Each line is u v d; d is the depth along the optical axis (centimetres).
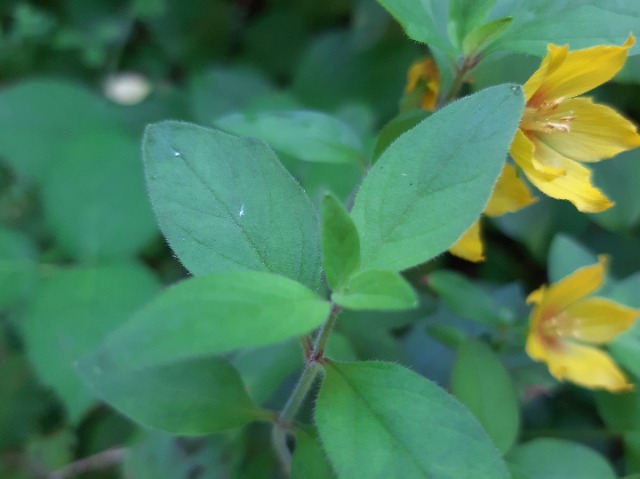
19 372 26
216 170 14
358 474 12
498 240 29
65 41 36
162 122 14
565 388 24
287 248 14
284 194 14
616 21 16
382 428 13
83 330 24
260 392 19
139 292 25
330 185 24
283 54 37
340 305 13
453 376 18
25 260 26
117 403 15
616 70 15
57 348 24
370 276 12
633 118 28
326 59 34
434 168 13
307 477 16
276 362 20
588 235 27
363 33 33
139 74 38
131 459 20
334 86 33
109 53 38
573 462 19
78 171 27
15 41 36
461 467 12
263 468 21
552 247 23
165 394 15
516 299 25
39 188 30
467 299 22
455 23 17
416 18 16
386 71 33
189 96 35
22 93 32
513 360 22
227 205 14
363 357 22
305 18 37
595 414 24
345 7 36
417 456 13
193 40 39
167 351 10
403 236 13
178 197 14
